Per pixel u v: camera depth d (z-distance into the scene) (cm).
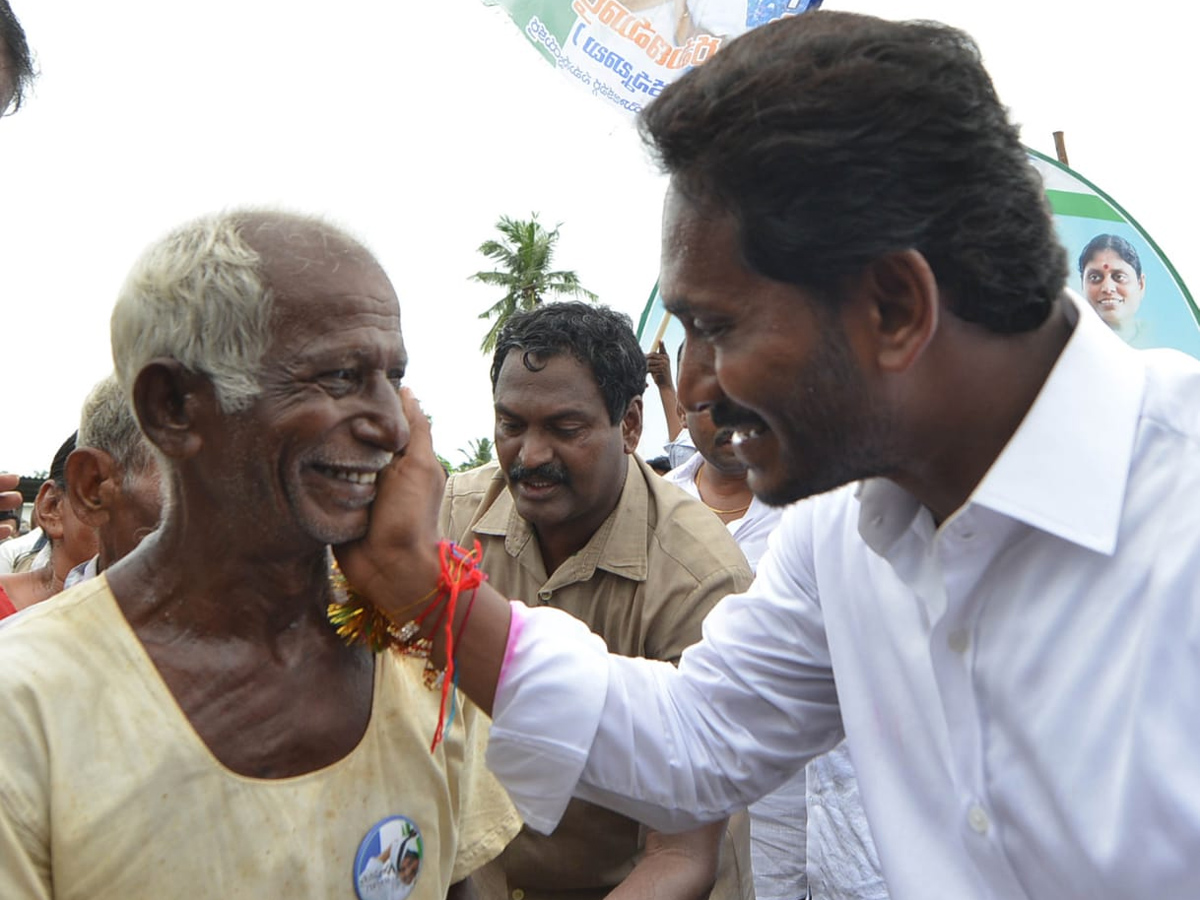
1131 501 126
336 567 153
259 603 133
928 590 140
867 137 117
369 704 143
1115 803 124
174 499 130
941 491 138
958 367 128
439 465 145
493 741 157
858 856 269
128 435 195
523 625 158
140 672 126
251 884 127
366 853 137
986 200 120
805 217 118
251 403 125
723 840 238
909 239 119
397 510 139
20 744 118
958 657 138
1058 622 129
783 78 119
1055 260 126
